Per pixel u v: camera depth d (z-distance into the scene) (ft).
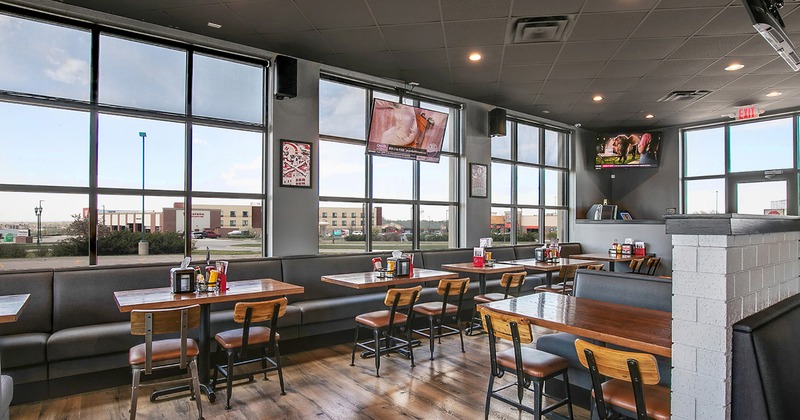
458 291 15.70
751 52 17.40
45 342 11.05
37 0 13.38
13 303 9.74
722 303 5.86
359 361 14.52
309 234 18.74
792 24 14.69
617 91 22.94
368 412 10.56
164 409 10.72
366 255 19.60
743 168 28.71
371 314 14.16
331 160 20.13
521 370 8.66
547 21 14.79
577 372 10.68
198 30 15.74
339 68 19.65
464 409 10.74
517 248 26.61
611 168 33.27
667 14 14.17
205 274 12.62
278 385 12.30
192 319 9.99
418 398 11.41
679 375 6.27
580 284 12.36
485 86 22.24
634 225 28.94
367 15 14.48
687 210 31.17
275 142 17.89
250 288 12.47
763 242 7.05
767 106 25.72
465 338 17.47
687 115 28.12
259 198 18.08
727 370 5.85
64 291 12.82
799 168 26.35
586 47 17.01
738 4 13.47
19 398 10.93
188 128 16.49
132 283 13.93
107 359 11.88
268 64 18.06
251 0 13.51
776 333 6.05
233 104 17.53
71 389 11.59
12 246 13.53
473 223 24.97
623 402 7.12
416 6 13.84
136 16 14.65
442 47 17.17
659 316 8.72
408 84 21.99
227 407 10.77
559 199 32.04
